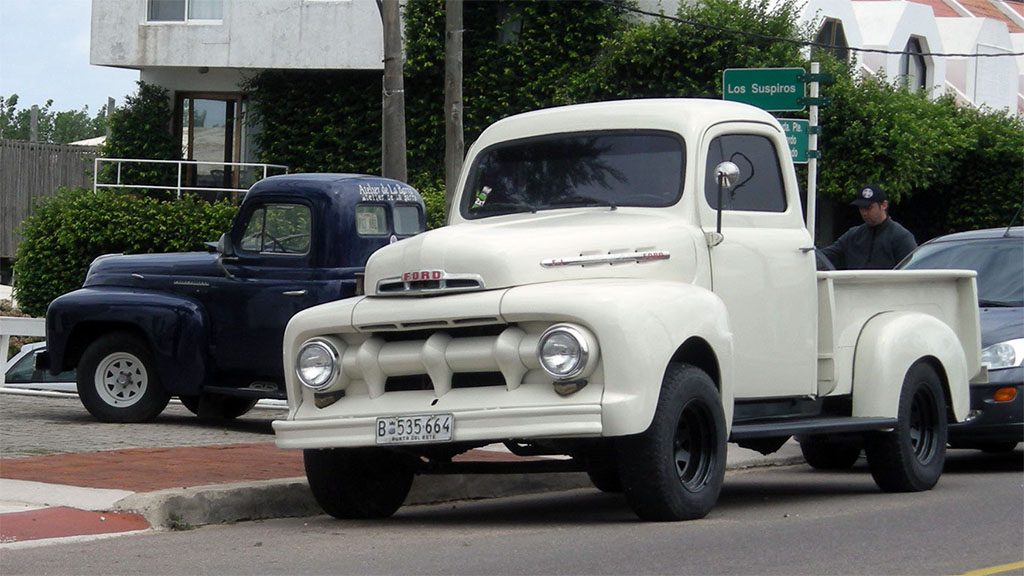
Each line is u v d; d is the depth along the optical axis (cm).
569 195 1174
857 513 1152
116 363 1722
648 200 1143
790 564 895
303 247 1648
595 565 885
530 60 3912
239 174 4153
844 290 1270
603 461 1099
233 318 1673
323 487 1123
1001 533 1041
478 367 1023
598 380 995
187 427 1673
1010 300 1605
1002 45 5116
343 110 4097
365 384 1068
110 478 1177
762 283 1172
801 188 3594
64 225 3816
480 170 1225
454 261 1033
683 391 1035
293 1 3991
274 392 1658
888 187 3622
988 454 1752
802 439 1578
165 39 4056
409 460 1133
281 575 860
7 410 1853
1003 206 4166
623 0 3888
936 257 1705
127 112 4188
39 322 2280
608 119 1186
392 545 980
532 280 1030
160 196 4122
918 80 4528
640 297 1014
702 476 1068
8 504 1058
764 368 1172
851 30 4066
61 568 885
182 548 967
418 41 3919
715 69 3591
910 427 1304
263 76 4131
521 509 1223
